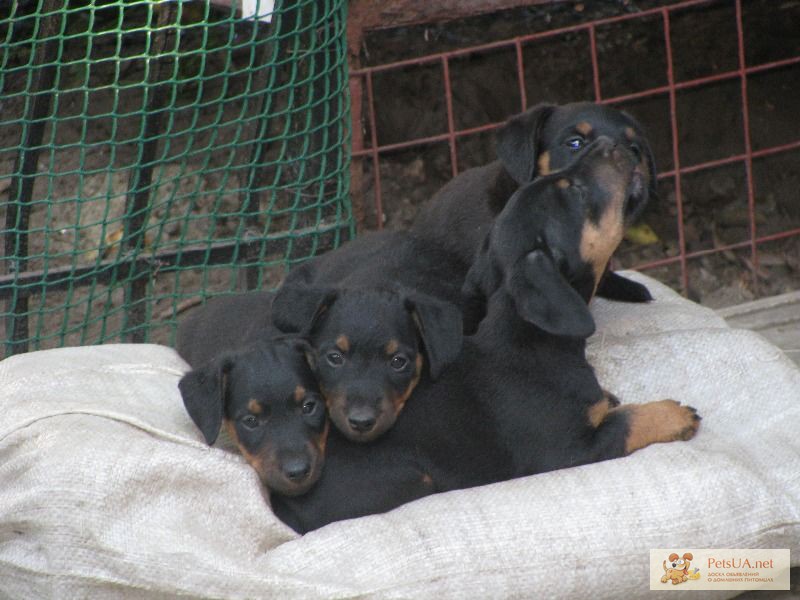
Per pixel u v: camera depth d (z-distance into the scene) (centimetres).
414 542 508
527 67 1143
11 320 831
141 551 504
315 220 874
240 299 702
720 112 1140
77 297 958
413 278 677
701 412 630
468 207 715
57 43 900
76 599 504
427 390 588
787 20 1160
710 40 1156
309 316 592
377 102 1118
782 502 538
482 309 621
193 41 1083
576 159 598
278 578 498
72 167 1047
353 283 654
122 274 834
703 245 1088
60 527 507
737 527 527
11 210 861
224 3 877
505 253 572
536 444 582
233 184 1030
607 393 632
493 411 588
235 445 580
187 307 953
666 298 761
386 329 574
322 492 567
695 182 1123
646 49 1151
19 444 555
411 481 570
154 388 623
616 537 516
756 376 641
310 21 832
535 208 575
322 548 514
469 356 598
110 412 565
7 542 529
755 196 1118
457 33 1123
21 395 594
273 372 559
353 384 564
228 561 505
